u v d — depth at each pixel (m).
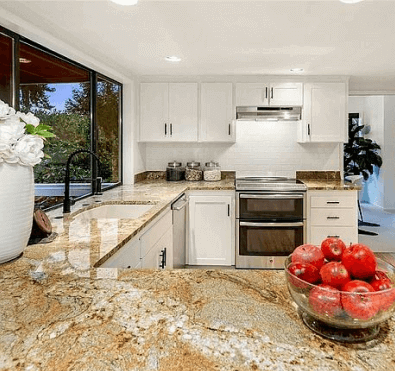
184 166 4.69
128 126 4.16
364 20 2.39
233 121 4.25
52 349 0.74
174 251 3.31
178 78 4.25
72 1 2.03
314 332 0.81
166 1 2.08
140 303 0.97
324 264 0.83
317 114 4.21
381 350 0.74
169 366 0.69
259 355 0.72
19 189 1.32
